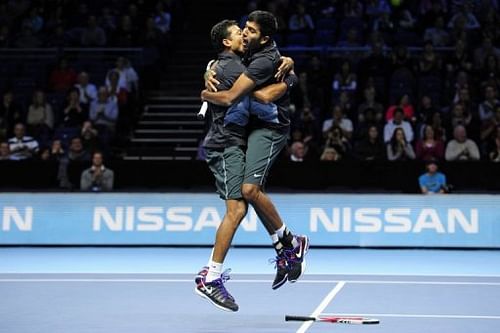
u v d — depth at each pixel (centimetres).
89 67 2325
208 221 1655
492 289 1116
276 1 2427
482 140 1912
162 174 1827
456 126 1886
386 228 1644
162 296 1043
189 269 1341
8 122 2095
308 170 1783
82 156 1884
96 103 2097
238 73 845
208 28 2573
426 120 1966
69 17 2545
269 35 843
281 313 921
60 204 1670
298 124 2005
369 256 1527
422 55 2184
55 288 1112
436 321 866
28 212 1670
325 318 864
